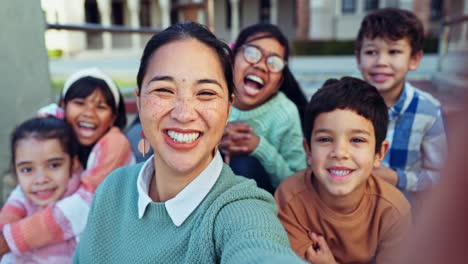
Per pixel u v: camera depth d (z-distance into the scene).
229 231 0.36
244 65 0.85
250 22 8.78
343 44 6.27
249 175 0.78
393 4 6.76
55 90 2.11
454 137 0.11
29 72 1.24
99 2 7.09
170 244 0.42
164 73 0.41
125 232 0.48
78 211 0.74
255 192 0.42
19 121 1.22
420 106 0.82
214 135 0.43
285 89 0.96
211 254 0.37
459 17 1.83
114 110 0.89
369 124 0.59
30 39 1.24
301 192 0.65
